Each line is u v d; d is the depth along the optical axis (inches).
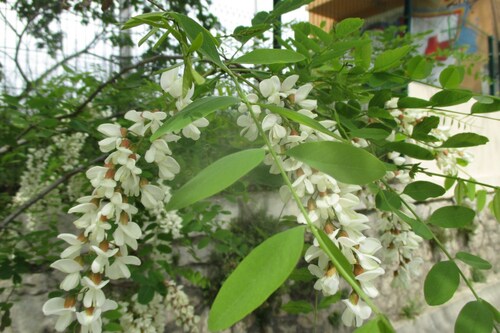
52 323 22.0
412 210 10.3
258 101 8.0
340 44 9.6
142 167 10.4
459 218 9.6
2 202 21.2
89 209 7.2
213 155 15.3
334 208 6.5
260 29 9.5
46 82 22.8
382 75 10.6
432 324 36.4
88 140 22.0
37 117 18.2
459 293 40.4
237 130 15.3
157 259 19.0
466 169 45.9
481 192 13.6
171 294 18.9
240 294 4.1
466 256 8.8
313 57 10.2
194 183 5.3
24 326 21.1
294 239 4.5
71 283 6.8
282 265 4.3
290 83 7.8
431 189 10.4
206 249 27.6
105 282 6.7
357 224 6.6
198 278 22.3
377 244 6.6
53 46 26.7
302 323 30.8
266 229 26.0
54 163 21.7
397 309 36.4
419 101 10.1
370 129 9.6
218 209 19.4
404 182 12.8
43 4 25.0
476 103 10.2
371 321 4.0
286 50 7.6
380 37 33.2
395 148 10.3
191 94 7.6
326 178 6.6
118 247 7.2
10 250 15.5
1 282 20.7
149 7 26.4
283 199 7.0
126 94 19.1
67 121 19.3
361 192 12.0
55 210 21.6
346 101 10.7
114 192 7.1
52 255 16.8
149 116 7.4
